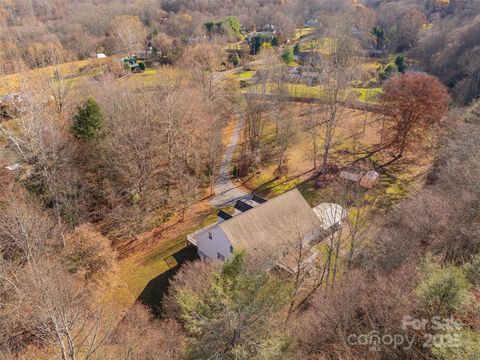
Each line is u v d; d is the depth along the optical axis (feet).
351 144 177.06
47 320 58.59
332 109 150.61
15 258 88.48
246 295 57.67
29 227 90.33
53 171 112.57
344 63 186.70
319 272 92.79
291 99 207.10
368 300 64.95
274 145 179.01
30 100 123.03
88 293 83.71
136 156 130.21
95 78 214.07
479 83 195.62
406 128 156.76
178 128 141.28
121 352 59.98
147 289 103.60
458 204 86.02
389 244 83.71
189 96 157.17
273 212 107.45
